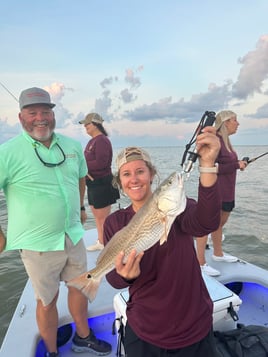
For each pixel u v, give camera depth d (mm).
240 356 2096
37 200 2555
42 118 2568
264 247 6312
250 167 22266
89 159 4438
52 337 2689
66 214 2670
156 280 1682
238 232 7215
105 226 1989
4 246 2670
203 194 1559
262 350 2152
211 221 1586
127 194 1855
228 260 4027
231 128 3912
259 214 8695
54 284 2666
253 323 3145
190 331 1659
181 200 1551
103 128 4594
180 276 1678
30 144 2600
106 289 3455
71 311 2773
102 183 4469
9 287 4961
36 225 2561
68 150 2848
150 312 1699
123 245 1674
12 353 2484
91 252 4594
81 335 2812
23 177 2535
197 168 1581
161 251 1662
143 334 1704
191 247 1777
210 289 2643
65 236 2678
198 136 1544
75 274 2768
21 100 2594
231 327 2494
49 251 2596
